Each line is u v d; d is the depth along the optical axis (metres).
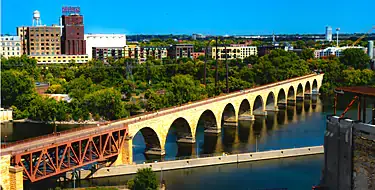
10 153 138.62
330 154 102.25
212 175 182.00
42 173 150.62
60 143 155.75
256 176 179.62
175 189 165.50
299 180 173.50
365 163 91.50
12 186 137.50
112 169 179.88
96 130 180.25
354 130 94.31
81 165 165.50
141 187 155.88
